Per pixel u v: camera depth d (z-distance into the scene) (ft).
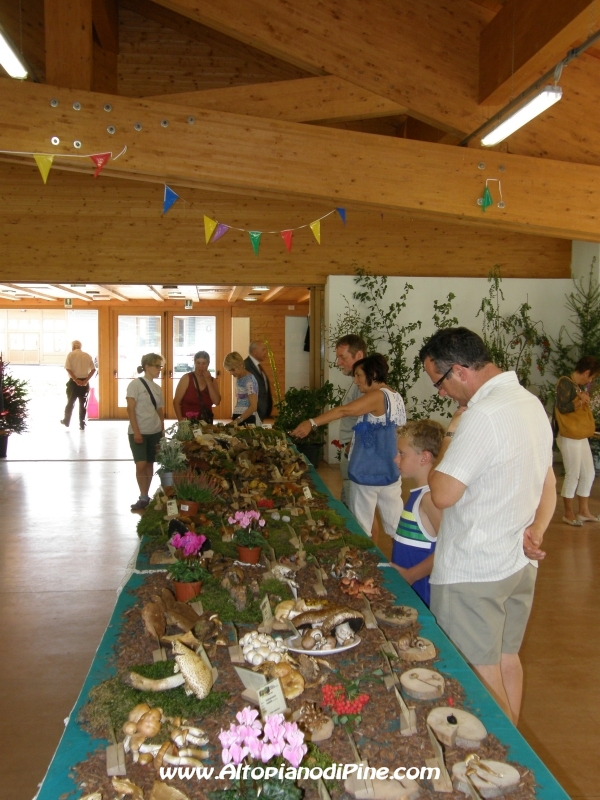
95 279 25.18
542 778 3.48
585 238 19.24
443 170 17.79
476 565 5.62
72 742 3.76
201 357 19.30
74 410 46.98
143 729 3.72
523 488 5.56
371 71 17.31
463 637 5.70
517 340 26.12
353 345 11.76
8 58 13.10
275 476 11.73
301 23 17.12
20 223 24.85
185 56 25.22
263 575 6.50
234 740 3.17
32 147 16.35
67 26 16.48
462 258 26.32
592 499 20.85
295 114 17.48
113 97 16.58
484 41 17.04
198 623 5.06
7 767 7.24
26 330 48.49
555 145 18.29
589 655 10.23
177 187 25.20
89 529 17.22
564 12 13.48
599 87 18.06
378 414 10.51
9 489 22.04
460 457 5.42
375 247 26.00
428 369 5.97
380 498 10.73
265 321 44.57
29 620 11.34
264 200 25.58
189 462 12.03
